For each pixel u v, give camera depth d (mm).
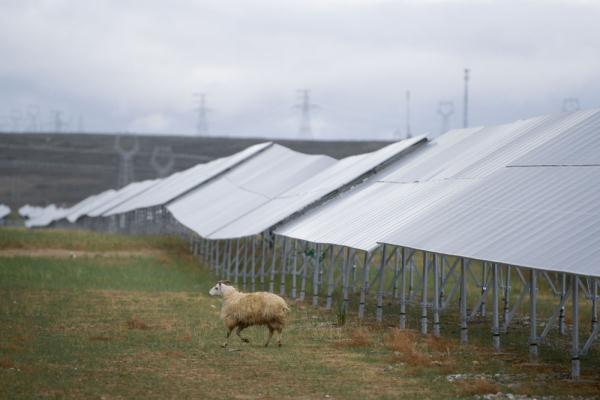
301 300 42406
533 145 34344
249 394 19672
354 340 27234
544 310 39938
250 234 45000
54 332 29688
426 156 46469
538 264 21078
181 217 66938
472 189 31734
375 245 31141
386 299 43812
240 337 27156
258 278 53938
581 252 20609
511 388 20188
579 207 23844
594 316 32125
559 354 25953
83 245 74312
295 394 19688
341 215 41188
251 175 72188
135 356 24812
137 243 78000
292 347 26734
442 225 29078
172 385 20625
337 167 57344
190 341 27766
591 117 33594
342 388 20328
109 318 33781
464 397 19266
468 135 45875
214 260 66438
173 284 49156
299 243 52469
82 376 21625
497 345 26250
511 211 26688
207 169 92938
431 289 48781
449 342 27812
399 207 36156
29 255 66188
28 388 19875
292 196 53969
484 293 34875
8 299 39969
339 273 56656
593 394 19516
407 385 20750
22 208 195000
